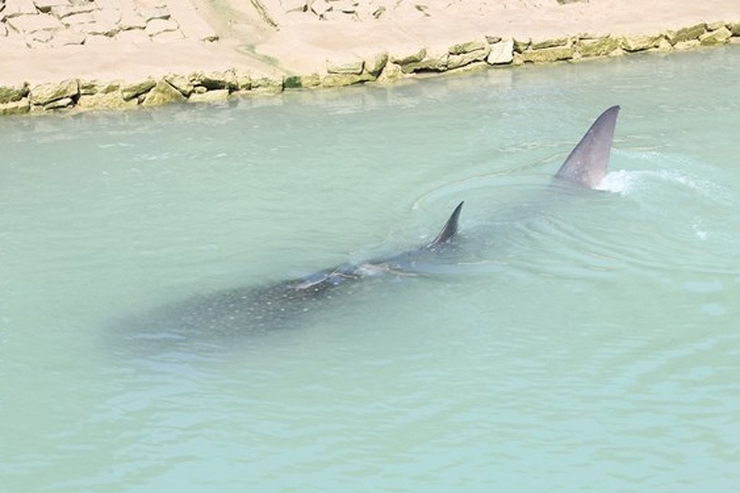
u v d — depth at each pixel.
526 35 24.02
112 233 15.37
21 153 18.55
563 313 12.70
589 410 10.87
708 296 13.05
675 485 9.73
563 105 20.81
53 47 21.86
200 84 21.55
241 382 11.41
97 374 11.63
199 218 15.86
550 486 9.73
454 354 11.89
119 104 21.05
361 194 16.55
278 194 16.67
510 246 14.26
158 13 23.06
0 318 12.95
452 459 10.14
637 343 12.08
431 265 13.75
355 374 11.52
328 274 13.55
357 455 10.23
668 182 16.19
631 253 14.05
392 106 21.08
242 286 13.61
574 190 15.95
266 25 24.00
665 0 26.17
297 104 21.33
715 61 23.97
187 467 10.10
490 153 18.05
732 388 11.19
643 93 21.50
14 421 10.86
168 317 12.83
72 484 9.89
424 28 24.06
